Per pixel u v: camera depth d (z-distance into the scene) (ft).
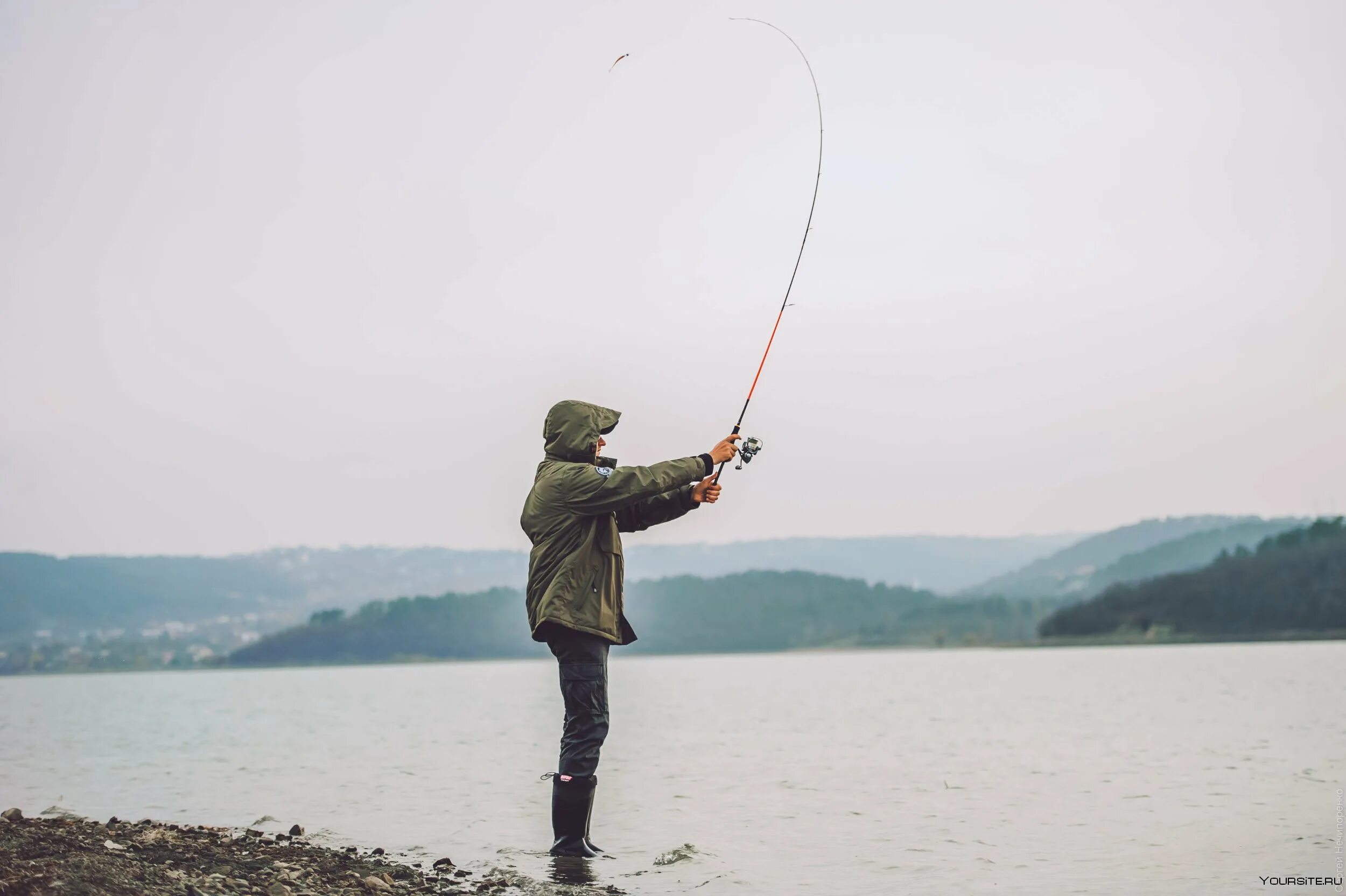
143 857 20.47
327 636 544.62
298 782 36.45
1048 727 54.08
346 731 59.67
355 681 172.86
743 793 32.73
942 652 394.11
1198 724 53.21
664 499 21.97
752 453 21.98
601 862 22.24
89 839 21.75
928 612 615.16
